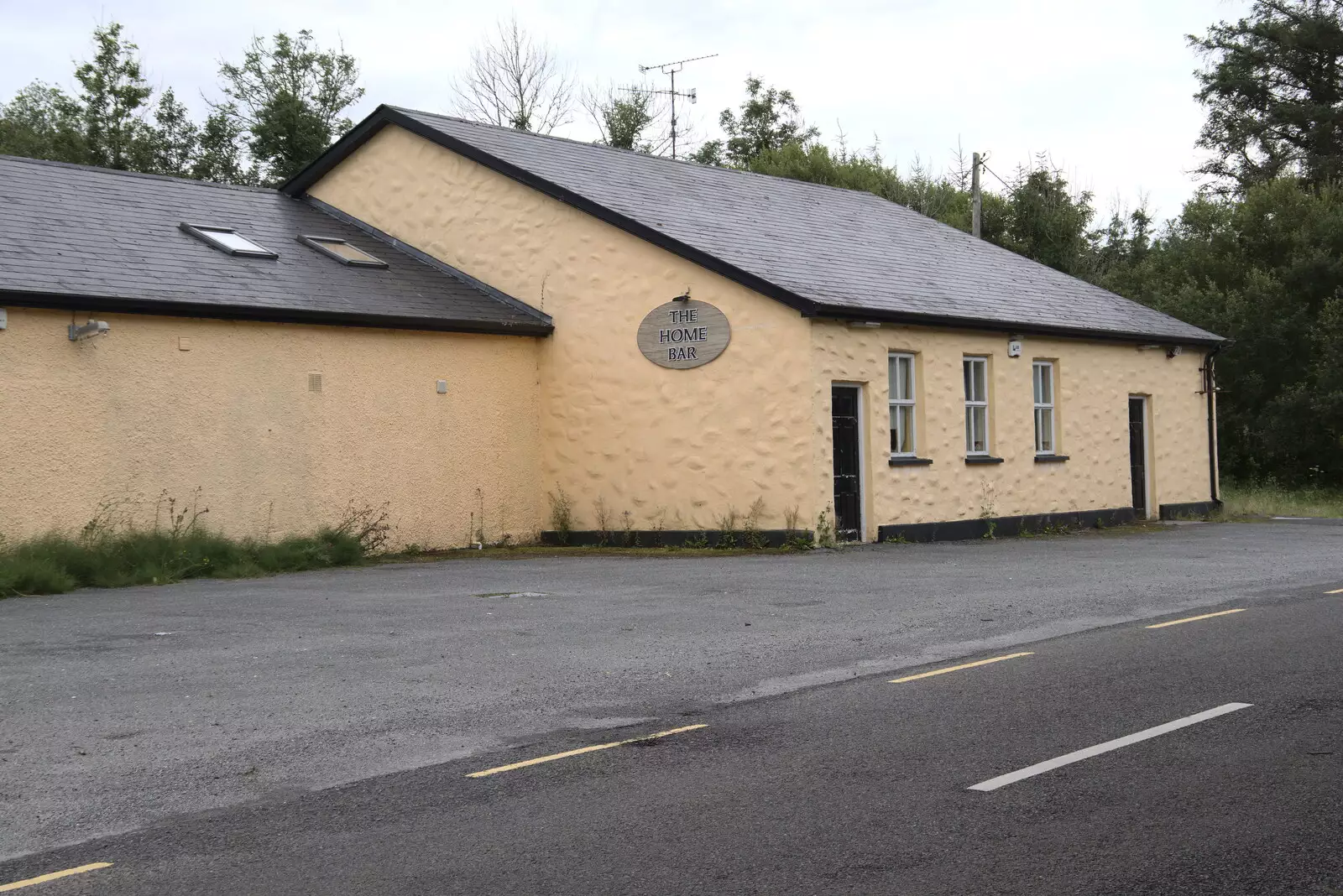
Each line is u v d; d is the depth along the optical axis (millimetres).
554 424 20141
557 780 6000
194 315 16344
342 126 42625
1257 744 6484
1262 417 31750
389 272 20141
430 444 18859
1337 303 30984
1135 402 24391
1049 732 6758
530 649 9453
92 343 15523
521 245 20469
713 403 18422
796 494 17688
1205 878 4668
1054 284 25078
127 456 15789
